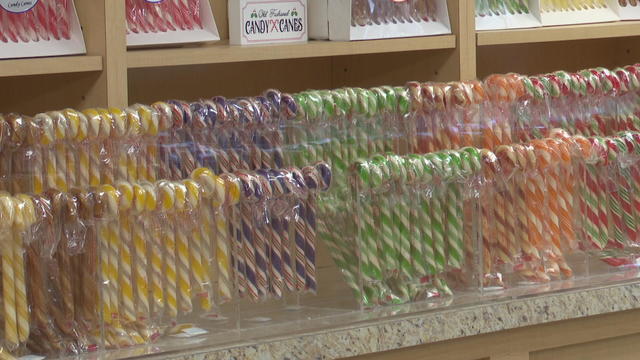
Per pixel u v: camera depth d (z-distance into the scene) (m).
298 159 2.26
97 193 1.88
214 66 2.66
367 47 2.49
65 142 2.00
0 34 2.14
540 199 2.30
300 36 2.49
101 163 2.03
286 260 2.12
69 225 1.87
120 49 2.20
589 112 2.55
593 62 3.21
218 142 2.17
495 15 2.70
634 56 3.20
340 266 2.17
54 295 1.88
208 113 2.14
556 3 2.83
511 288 2.28
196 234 1.99
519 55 3.09
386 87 2.36
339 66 2.85
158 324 1.97
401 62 2.74
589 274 2.38
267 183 2.05
